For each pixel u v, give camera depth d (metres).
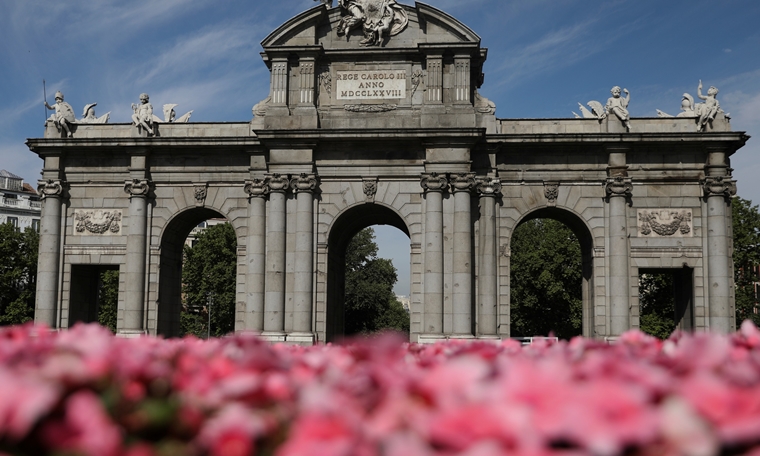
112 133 54.25
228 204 52.41
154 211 52.78
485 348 12.20
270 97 51.41
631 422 6.54
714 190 49.78
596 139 49.81
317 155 50.59
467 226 48.78
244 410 7.54
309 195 49.97
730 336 13.62
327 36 51.88
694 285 50.22
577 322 93.75
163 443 7.35
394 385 8.24
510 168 51.03
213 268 105.00
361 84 51.19
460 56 50.19
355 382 8.84
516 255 97.88
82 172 53.62
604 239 50.47
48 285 52.59
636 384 7.80
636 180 50.84
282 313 49.47
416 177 50.00
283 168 50.16
